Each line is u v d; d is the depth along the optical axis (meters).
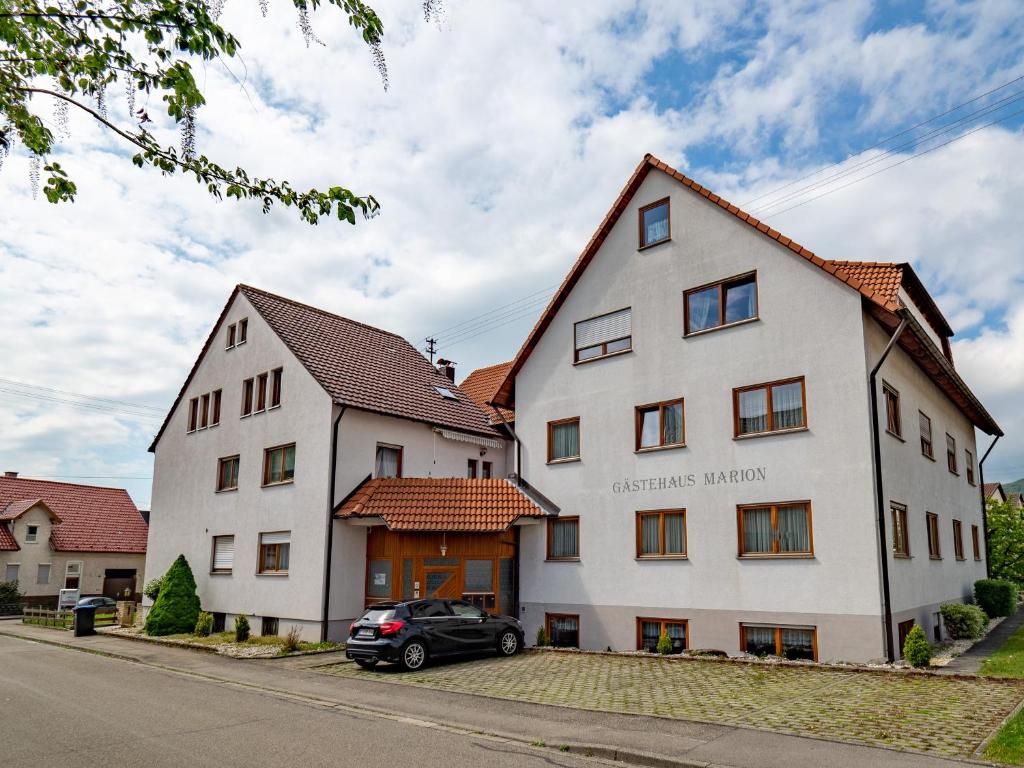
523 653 17.59
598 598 18.72
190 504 26.28
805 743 8.64
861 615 14.35
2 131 5.91
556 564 19.77
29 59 5.79
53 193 6.34
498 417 26.16
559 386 20.78
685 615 16.97
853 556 14.63
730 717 10.10
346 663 16.77
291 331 24.14
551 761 8.30
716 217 17.92
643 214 19.56
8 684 14.38
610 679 13.60
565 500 20.02
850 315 15.35
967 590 21.86
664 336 18.53
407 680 14.09
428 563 20.06
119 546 46.66
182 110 5.83
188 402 27.66
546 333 21.44
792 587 15.36
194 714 11.09
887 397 16.31
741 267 17.23
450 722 10.33
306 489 21.36
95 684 14.33
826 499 15.16
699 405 17.55
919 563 16.83
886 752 8.12
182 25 5.48
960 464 23.23
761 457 16.28
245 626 20.70
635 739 9.02
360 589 20.83
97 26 5.53
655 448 18.19
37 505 43.72
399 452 23.17
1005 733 8.45
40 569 43.44
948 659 14.62
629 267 19.61
